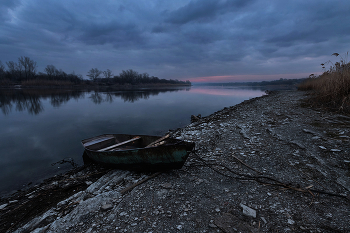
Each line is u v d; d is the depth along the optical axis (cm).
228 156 608
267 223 311
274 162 534
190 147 496
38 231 341
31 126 1368
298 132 741
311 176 444
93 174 614
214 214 343
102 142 788
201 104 2633
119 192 441
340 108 969
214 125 1071
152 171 538
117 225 333
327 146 577
